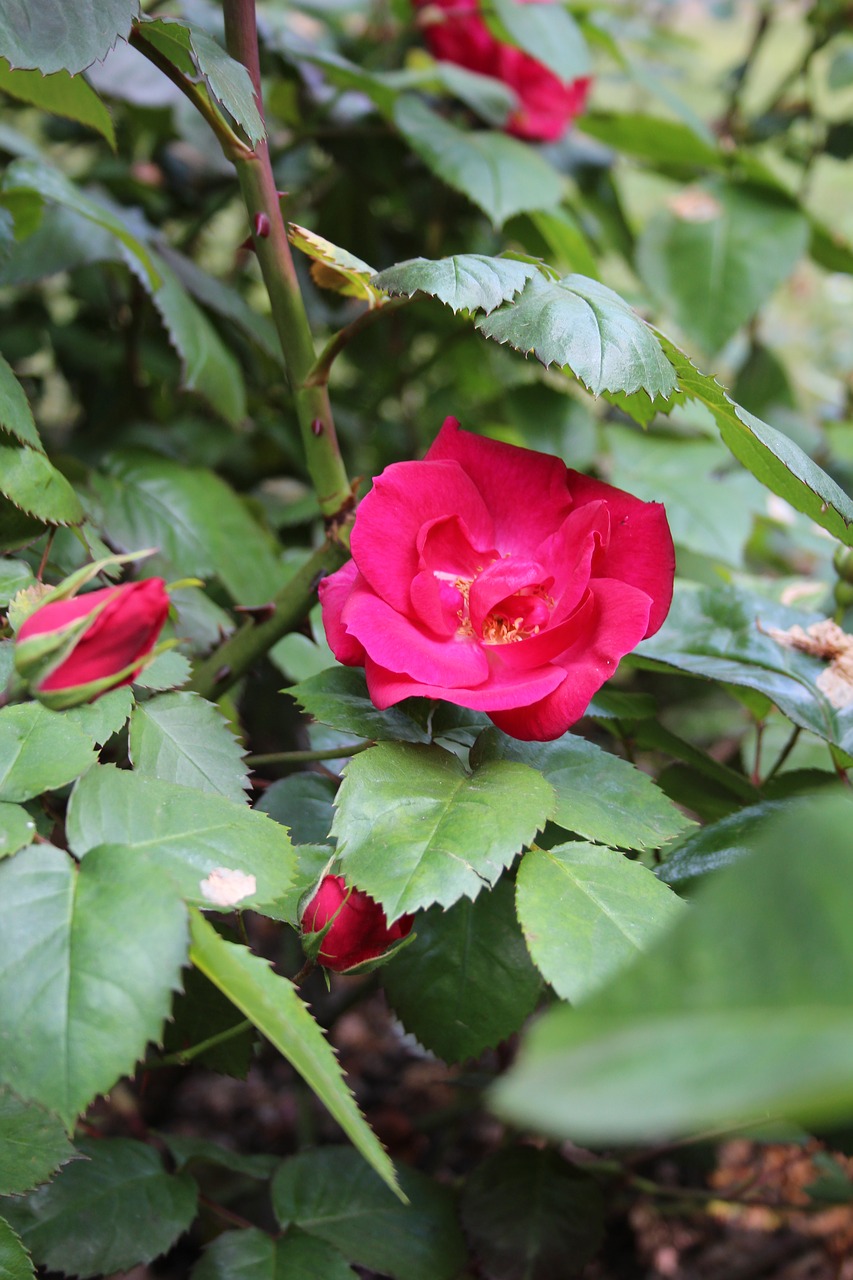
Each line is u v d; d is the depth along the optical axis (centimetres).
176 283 100
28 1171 73
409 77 113
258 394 131
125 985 67
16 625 73
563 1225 84
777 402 150
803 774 81
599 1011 55
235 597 92
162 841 71
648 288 121
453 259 74
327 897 73
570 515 75
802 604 89
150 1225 81
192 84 77
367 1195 84
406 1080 133
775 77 236
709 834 77
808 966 55
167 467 96
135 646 69
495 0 106
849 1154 75
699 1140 89
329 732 84
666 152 129
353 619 73
